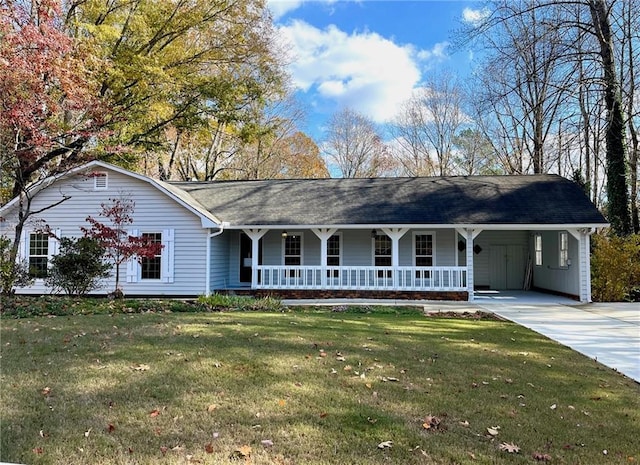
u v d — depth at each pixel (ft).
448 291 48.11
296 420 12.76
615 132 53.36
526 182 55.47
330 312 36.09
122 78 60.44
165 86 65.21
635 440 12.40
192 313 32.24
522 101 81.20
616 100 52.75
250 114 79.92
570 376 18.53
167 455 10.57
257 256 51.24
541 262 58.13
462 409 14.19
